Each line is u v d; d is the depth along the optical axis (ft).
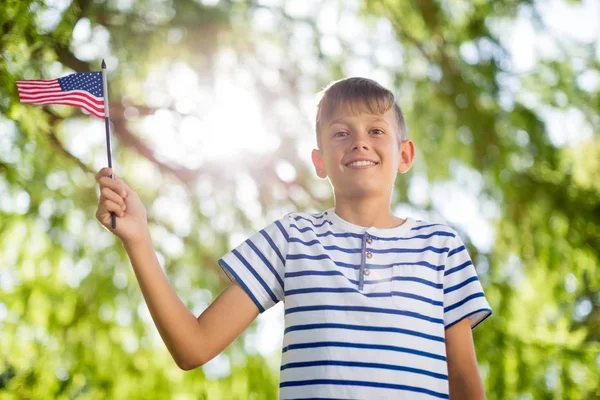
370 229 8.86
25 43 15.31
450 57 24.56
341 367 8.01
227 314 8.66
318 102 9.91
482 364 22.84
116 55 20.74
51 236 22.11
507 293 23.50
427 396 8.14
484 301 8.72
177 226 23.75
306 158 23.90
